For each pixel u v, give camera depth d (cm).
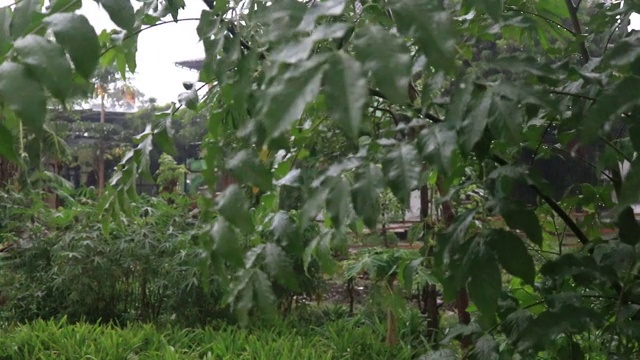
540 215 136
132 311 346
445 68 51
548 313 87
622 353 100
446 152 69
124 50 101
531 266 79
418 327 290
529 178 87
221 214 83
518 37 134
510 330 99
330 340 286
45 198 398
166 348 256
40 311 343
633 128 73
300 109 48
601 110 68
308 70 49
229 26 92
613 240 106
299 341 265
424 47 52
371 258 230
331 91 47
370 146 80
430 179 118
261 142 81
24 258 347
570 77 94
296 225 98
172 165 332
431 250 149
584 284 98
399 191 70
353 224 99
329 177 76
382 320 313
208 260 103
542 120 107
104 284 333
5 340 274
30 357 261
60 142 289
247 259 98
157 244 326
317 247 109
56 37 51
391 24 72
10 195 357
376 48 48
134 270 334
